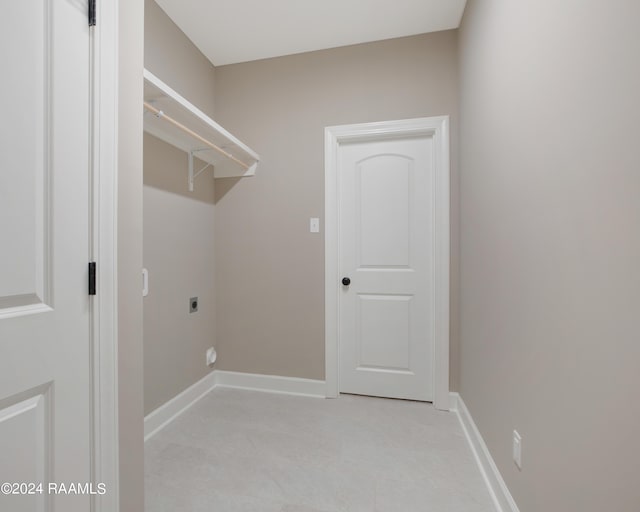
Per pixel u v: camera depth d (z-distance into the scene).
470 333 1.82
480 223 1.61
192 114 1.66
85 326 0.88
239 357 2.51
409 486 1.41
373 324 2.34
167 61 2.00
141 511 1.05
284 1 1.88
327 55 2.34
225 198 2.53
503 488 1.25
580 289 0.76
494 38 1.38
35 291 0.76
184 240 2.16
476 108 1.68
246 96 2.49
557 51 0.87
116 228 0.96
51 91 0.79
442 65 2.15
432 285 2.23
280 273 2.44
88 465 0.88
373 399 2.29
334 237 2.34
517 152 1.14
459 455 1.64
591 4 0.72
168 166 1.99
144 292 1.79
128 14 1.01
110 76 0.93
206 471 1.51
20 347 0.73
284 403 2.23
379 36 2.20
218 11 1.96
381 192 2.32
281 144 2.43
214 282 2.54
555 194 0.88
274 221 2.44
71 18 0.83
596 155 0.70
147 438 1.78
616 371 0.64
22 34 0.73
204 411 2.11
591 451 0.72
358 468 1.53
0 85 0.69
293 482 1.44
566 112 0.83
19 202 0.73
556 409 0.87
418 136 2.25
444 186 2.14
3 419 0.71
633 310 0.60
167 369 1.99
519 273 1.12
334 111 2.33
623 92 0.62
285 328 2.43
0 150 0.69
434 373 2.19
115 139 0.95
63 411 0.82
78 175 0.85
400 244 2.29
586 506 0.74
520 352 1.11
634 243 0.59
